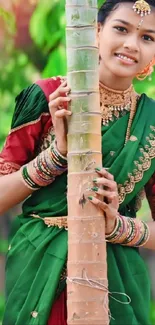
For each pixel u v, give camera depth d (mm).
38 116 4281
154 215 4492
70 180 3928
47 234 4223
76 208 3908
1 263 9055
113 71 4188
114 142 4242
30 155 4352
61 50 7230
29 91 4309
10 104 8141
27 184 4227
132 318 4191
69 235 3926
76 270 3896
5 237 8977
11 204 4289
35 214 4301
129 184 4230
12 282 4277
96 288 3891
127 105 4316
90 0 3939
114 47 4168
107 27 4184
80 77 3926
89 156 3910
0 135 8031
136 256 4285
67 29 3951
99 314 3889
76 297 3891
